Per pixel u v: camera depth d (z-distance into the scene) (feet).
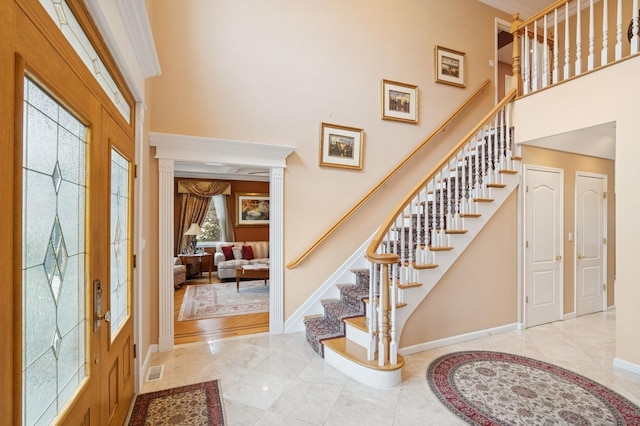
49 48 3.39
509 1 17.24
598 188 14.88
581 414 7.02
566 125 10.95
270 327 11.96
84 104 4.36
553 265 13.41
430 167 15.24
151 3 10.34
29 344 3.15
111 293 5.89
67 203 4.03
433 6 15.51
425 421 6.79
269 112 12.03
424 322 10.43
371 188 13.78
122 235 6.82
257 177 26.66
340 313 10.80
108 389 5.44
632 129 9.22
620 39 9.70
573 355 10.09
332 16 13.24
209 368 9.18
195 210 25.95
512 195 12.42
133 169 7.59
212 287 20.89
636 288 9.03
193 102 10.96
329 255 12.90
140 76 7.70
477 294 11.54
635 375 8.80
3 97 2.63
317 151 12.80
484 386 8.18
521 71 13.08
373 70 14.02
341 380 8.49
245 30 11.74
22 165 2.88
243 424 6.68
